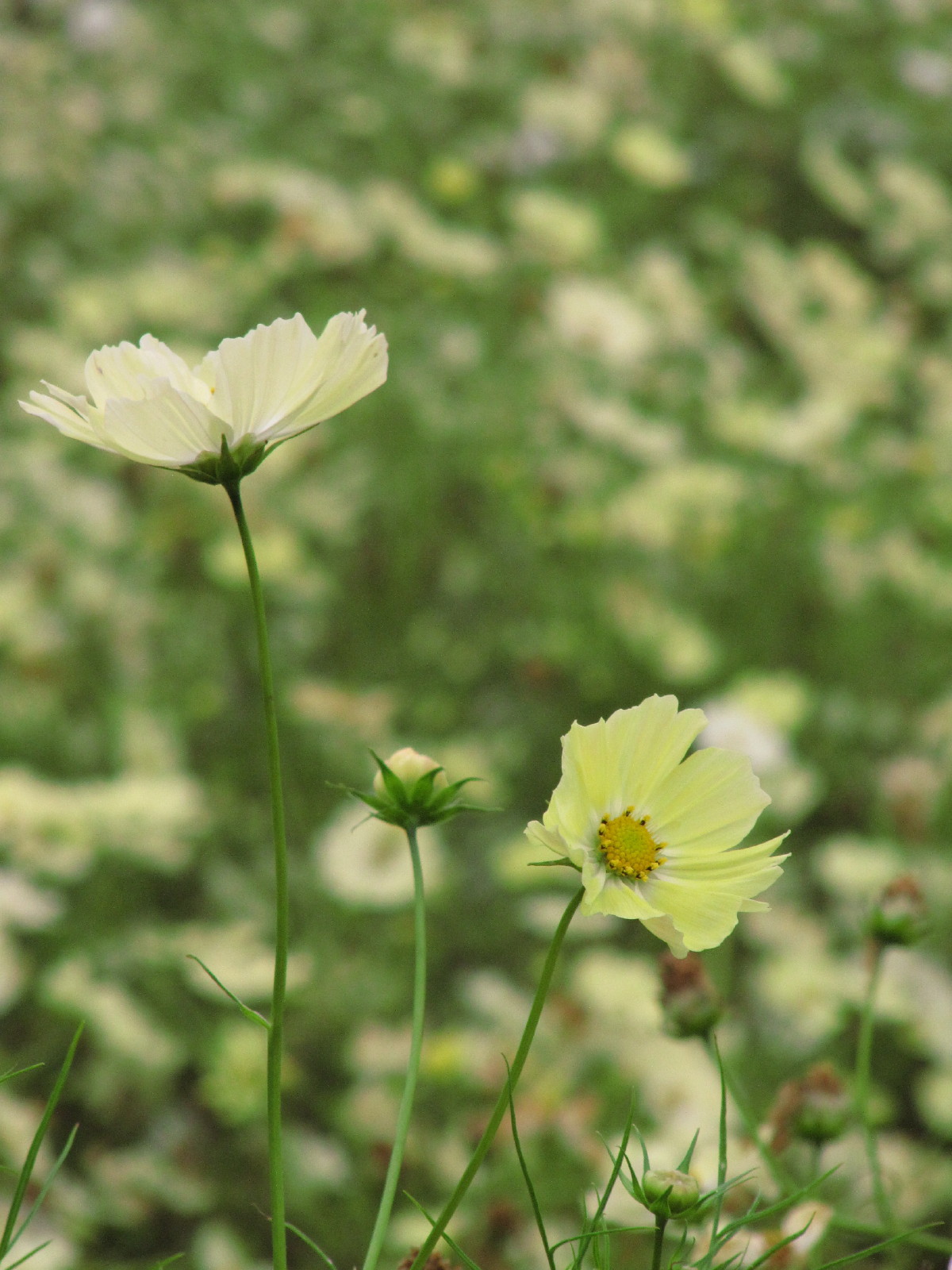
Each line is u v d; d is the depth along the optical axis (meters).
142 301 2.99
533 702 2.66
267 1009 2.13
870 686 2.76
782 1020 2.06
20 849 1.98
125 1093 2.00
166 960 2.11
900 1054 2.09
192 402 0.89
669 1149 1.62
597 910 0.88
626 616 2.66
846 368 3.22
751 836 2.38
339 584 2.78
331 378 0.90
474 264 3.06
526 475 2.79
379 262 3.15
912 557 2.84
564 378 2.94
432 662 2.72
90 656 2.55
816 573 2.81
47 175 3.38
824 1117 1.05
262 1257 1.92
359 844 2.24
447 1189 1.74
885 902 1.10
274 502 2.73
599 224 3.35
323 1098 2.05
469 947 2.30
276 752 0.87
